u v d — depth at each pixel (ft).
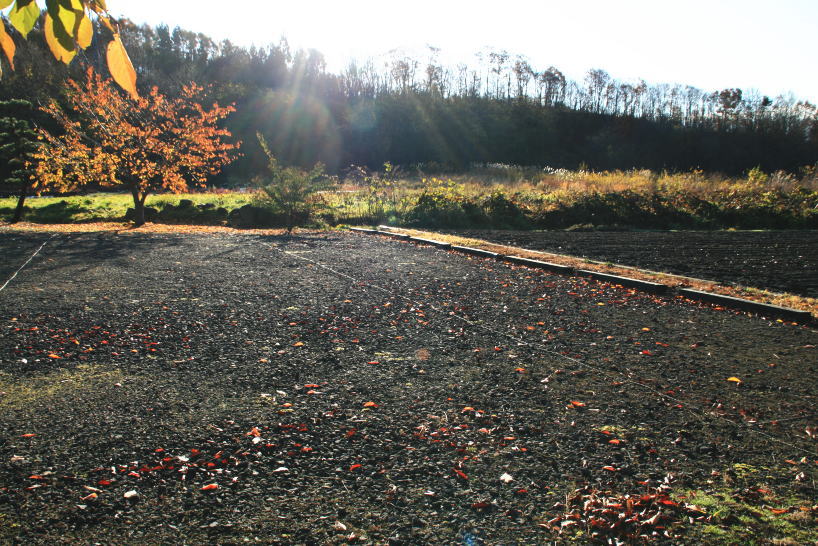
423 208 58.08
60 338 16.44
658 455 10.00
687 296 22.75
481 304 21.31
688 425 11.20
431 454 9.99
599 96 230.68
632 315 19.90
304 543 7.54
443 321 18.88
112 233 44.57
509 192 64.18
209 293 22.70
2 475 9.02
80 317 18.79
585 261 31.14
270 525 7.92
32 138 55.72
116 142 51.34
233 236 43.98
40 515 8.00
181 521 7.97
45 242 37.91
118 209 59.77
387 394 12.69
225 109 57.16
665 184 66.80
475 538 7.69
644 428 11.05
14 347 15.55
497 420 11.39
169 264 29.78
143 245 37.47
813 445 10.37
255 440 10.36
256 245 38.37
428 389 13.00
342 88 208.74
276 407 11.91
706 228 56.59
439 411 11.80
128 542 7.48
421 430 10.90
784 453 10.07
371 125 174.09
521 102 213.66
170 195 74.95
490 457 9.90
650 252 36.60
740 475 9.32
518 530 7.88
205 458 9.74
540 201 60.49
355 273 27.53
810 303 20.99
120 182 52.01
